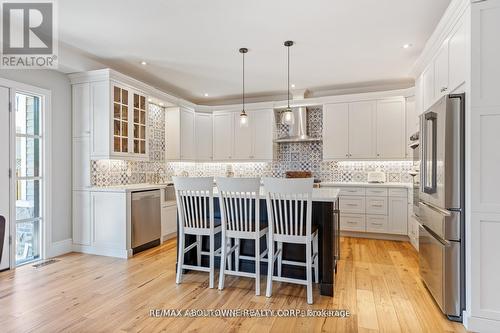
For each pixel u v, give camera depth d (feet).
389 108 16.26
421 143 9.29
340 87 17.79
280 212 8.37
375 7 8.92
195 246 10.74
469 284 6.84
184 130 18.56
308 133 18.98
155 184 15.74
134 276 10.13
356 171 17.98
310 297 8.09
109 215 12.62
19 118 11.47
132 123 13.88
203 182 9.14
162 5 8.78
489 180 6.66
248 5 8.79
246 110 19.42
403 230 15.05
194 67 14.25
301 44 11.62
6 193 10.75
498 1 6.50
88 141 12.94
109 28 10.27
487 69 6.63
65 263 11.53
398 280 9.81
